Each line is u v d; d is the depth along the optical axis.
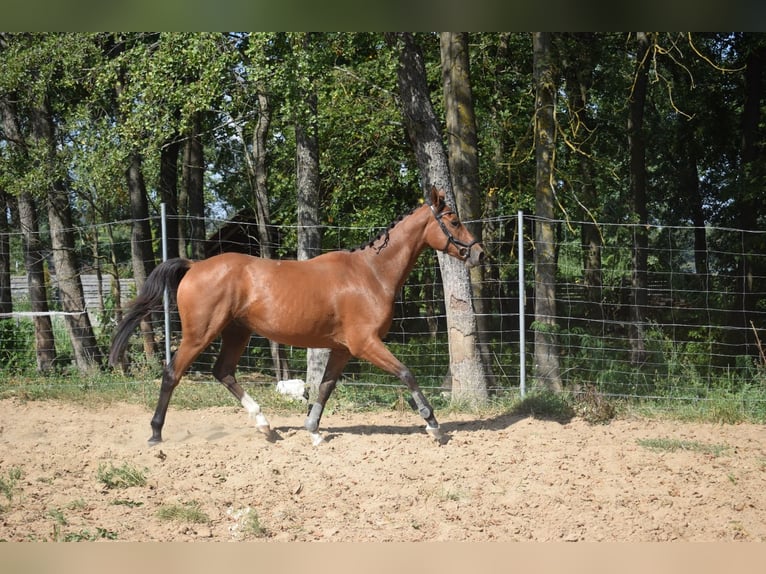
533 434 8.66
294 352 18.95
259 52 10.24
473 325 10.66
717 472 7.20
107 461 7.42
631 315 16.69
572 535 5.53
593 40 15.60
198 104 10.98
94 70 12.77
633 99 16.05
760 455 7.90
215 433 8.70
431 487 6.65
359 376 15.90
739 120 18.72
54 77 14.57
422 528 5.71
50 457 7.56
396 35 10.82
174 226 17.95
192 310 7.77
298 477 6.91
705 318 18.75
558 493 6.50
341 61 15.45
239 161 20.77
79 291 15.77
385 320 7.96
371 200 17.03
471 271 13.23
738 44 16.89
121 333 7.81
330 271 7.94
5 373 13.73
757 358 15.45
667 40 15.18
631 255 19.06
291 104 10.45
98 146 12.93
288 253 18.83
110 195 14.80
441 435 8.07
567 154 17.16
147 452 7.65
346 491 6.57
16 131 15.48
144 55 11.36
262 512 6.04
